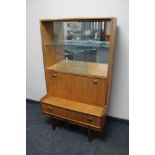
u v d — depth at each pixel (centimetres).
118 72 196
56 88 204
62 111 189
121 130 211
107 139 196
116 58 190
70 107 186
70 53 201
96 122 173
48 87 209
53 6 195
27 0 207
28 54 243
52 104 192
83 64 198
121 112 218
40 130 213
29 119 237
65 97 204
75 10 185
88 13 180
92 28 172
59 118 197
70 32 186
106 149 182
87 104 192
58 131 211
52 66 205
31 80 262
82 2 179
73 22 179
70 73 185
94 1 173
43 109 203
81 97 193
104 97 178
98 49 183
